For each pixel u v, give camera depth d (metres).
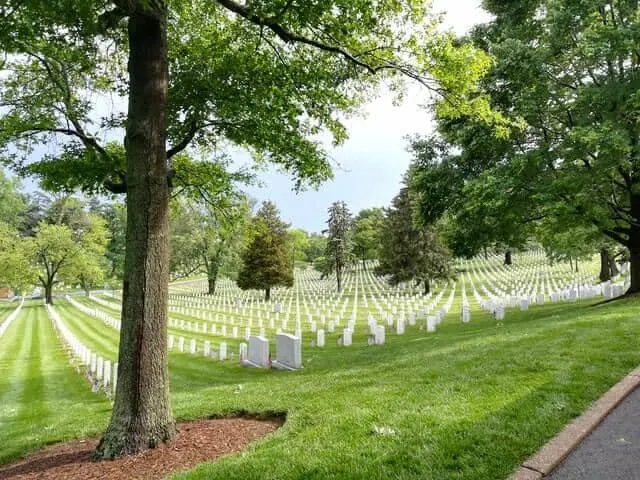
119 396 6.15
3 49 6.64
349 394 7.33
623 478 3.94
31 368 18.95
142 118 6.44
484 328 16.50
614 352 7.76
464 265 71.12
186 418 7.69
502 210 15.98
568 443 4.57
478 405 5.75
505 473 4.06
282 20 6.86
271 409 7.27
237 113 8.02
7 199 65.62
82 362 19.09
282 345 14.52
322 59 8.70
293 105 8.34
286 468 4.53
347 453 4.71
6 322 36.75
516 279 46.75
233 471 4.61
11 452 7.45
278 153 8.91
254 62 8.07
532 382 6.47
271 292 57.69
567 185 14.67
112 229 86.62
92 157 7.94
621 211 17.31
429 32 7.59
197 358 18.25
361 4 6.66
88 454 6.32
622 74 15.36
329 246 58.41
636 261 17.91
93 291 79.12
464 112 8.52
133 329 6.21
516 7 18.30
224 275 63.66
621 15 15.56
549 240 24.08
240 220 11.51
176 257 60.53
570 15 15.22
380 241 48.53
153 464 5.51
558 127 17.33
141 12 6.12
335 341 19.67
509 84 16.47
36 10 6.07
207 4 7.64
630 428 4.92
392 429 5.24
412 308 30.33
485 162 18.50
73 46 7.54
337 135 9.21
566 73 16.97
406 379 7.86
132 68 6.54
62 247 57.31
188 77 7.73
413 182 20.33
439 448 4.57
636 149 14.01
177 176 9.97
